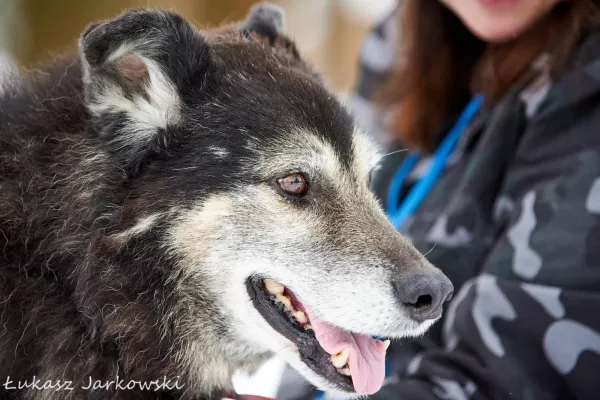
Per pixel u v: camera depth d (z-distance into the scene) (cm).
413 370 248
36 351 214
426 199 315
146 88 221
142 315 223
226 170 224
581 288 219
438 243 280
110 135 220
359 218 234
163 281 224
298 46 302
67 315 218
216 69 237
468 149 310
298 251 226
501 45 311
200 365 238
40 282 217
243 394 252
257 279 230
